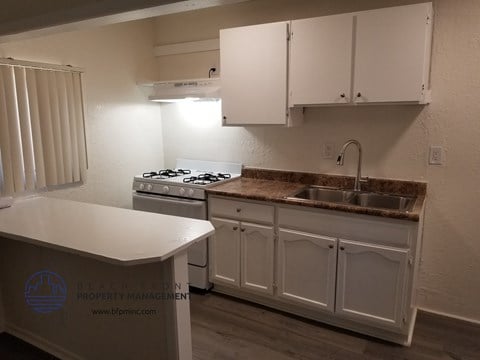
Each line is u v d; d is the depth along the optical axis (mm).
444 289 2607
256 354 2246
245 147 3285
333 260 2361
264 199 2555
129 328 1994
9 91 2480
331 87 2428
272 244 2598
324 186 2906
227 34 2729
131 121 3459
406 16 2139
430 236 2594
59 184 2873
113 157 3316
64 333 2262
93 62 3062
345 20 2311
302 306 2590
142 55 3512
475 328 2469
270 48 2588
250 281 2746
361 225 2242
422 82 2170
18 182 2586
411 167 2596
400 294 2191
